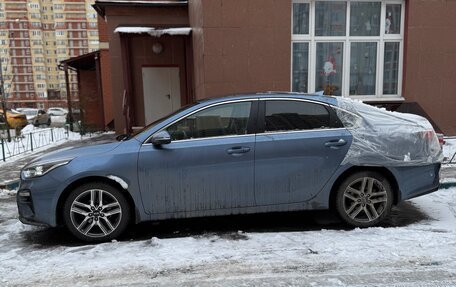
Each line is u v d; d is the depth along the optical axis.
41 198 4.29
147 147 4.41
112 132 16.81
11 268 3.75
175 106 13.47
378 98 9.47
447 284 3.30
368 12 9.27
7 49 84.69
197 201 4.46
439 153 4.81
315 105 4.66
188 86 12.59
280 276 3.47
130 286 3.35
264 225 4.93
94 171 4.28
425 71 9.30
